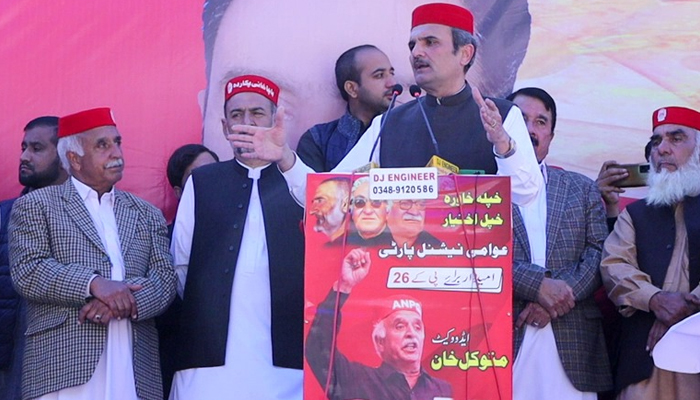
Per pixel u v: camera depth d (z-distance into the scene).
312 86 5.05
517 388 4.20
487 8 5.05
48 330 4.09
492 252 2.88
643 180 4.75
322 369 2.86
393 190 2.90
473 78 5.04
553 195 4.46
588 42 5.02
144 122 5.02
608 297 4.44
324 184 2.91
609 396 4.55
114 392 4.08
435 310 2.87
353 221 2.90
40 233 4.18
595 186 4.57
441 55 3.72
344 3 5.07
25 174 4.85
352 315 2.87
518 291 4.20
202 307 4.25
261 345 4.21
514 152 3.40
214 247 4.31
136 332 4.21
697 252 4.28
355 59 4.92
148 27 5.04
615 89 5.01
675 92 4.99
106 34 5.03
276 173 4.42
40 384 4.05
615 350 4.57
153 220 4.44
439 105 3.81
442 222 2.89
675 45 5.01
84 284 4.02
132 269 4.24
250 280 4.26
